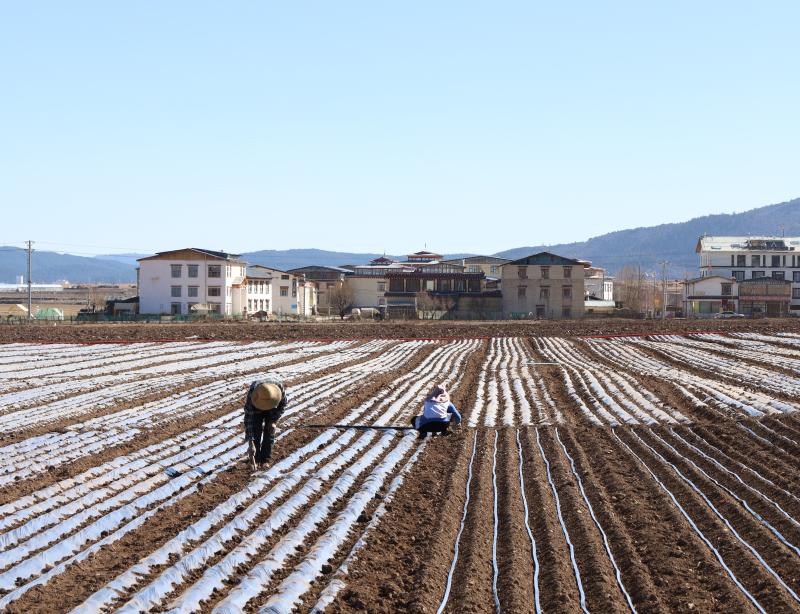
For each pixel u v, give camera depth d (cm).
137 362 4381
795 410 2392
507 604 1029
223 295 9719
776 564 1180
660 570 1152
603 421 2408
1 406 2636
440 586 1105
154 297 9744
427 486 1595
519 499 1512
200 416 2427
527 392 3133
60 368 4006
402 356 4875
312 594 1064
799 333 6556
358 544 1239
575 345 5797
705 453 1938
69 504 1440
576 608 1030
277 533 1309
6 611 976
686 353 4938
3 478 1616
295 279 11106
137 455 1852
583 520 1374
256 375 3609
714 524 1354
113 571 1123
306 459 1847
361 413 2508
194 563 1153
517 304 10556
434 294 10744
